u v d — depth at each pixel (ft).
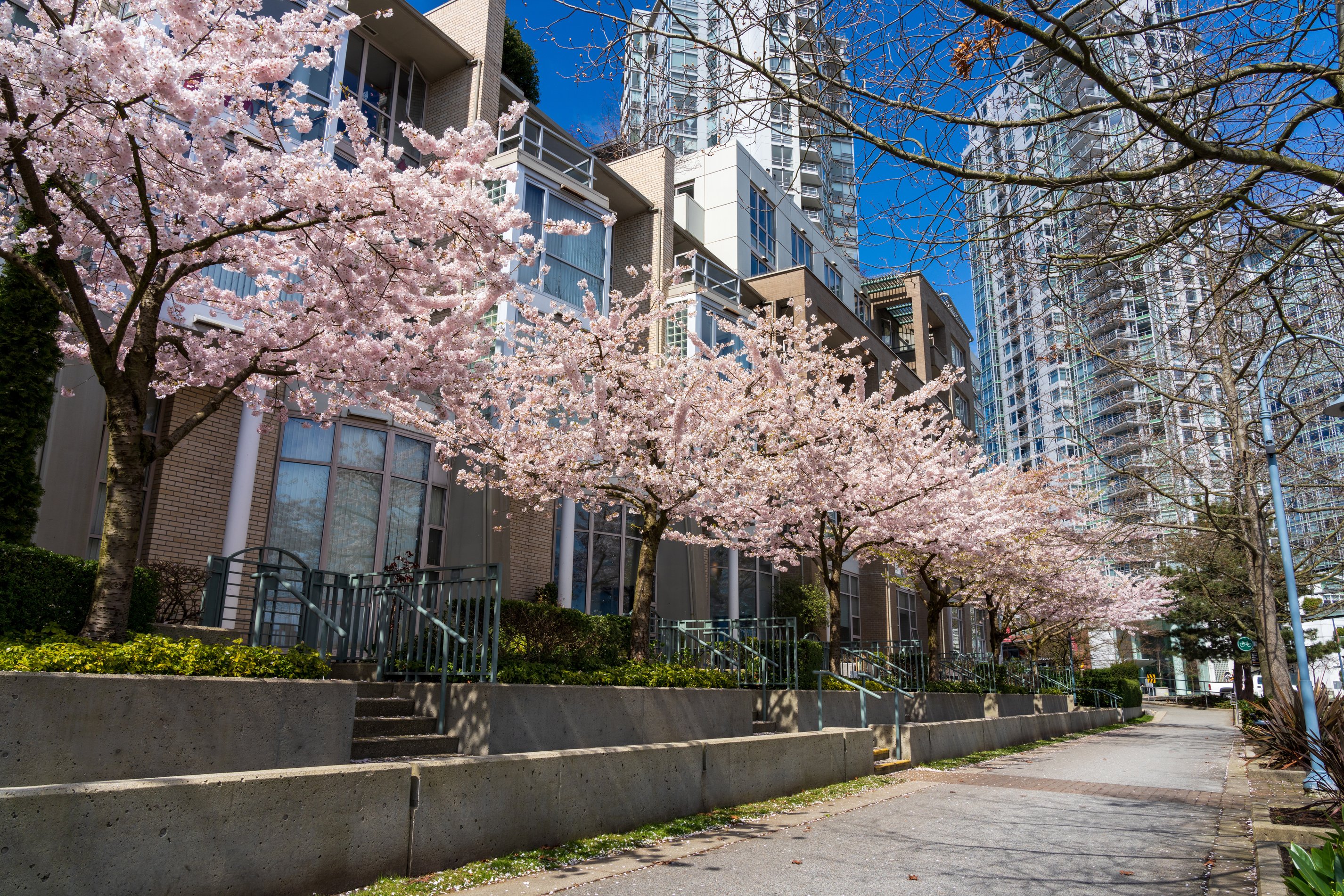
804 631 76.02
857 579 98.68
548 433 39.32
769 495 46.44
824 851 22.30
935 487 50.31
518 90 67.87
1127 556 62.34
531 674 28.50
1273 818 28.09
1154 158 20.71
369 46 57.21
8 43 18.08
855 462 49.29
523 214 27.86
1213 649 145.38
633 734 30.58
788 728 40.55
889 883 19.17
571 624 44.21
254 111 26.37
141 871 13.44
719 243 99.86
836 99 18.67
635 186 78.54
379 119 56.90
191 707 18.61
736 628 44.52
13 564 22.75
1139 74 18.79
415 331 33.19
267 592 31.83
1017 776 40.47
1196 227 24.30
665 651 45.03
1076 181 17.60
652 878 18.98
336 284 26.89
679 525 67.56
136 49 18.79
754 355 46.32
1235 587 78.18
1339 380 37.06
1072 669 100.53
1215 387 51.26
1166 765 47.39
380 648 28.99
